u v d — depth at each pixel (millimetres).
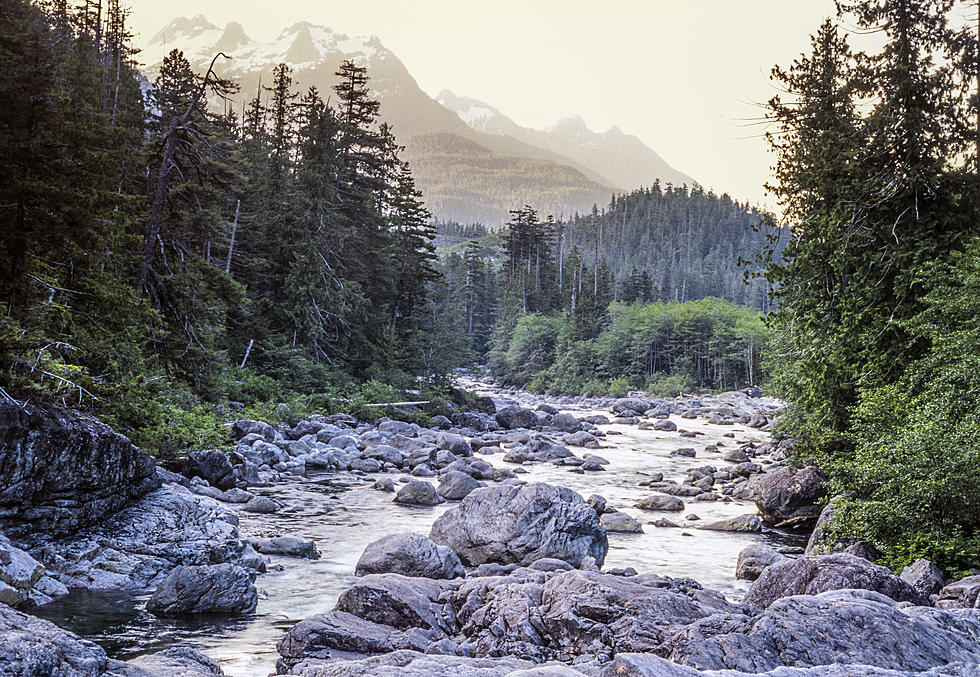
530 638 9664
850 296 23312
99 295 20281
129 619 11758
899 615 8172
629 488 29047
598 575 11078
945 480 13320
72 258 19766
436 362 62188
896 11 23516
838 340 23344
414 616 10578
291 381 45375
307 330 47719
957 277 18688
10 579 11898
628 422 63094
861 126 23844
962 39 23000
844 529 15359
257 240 47719
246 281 46062
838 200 23719
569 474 32156
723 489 28828
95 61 47219
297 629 9961
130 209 25703
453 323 74500
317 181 48688
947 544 13242
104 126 20641
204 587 12375
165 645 10680
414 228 59812
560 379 98375
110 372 20984
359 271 55219
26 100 18000
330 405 45219
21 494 13492
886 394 17828
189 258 29062
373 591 10859
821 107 24516
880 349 22453
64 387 15625
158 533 15047
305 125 57750
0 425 13172
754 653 7648
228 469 23266
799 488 22094
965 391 15672
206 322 29578
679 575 16609
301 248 48344
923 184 22234
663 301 143000
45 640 5875
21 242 17750
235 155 30609
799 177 24688
